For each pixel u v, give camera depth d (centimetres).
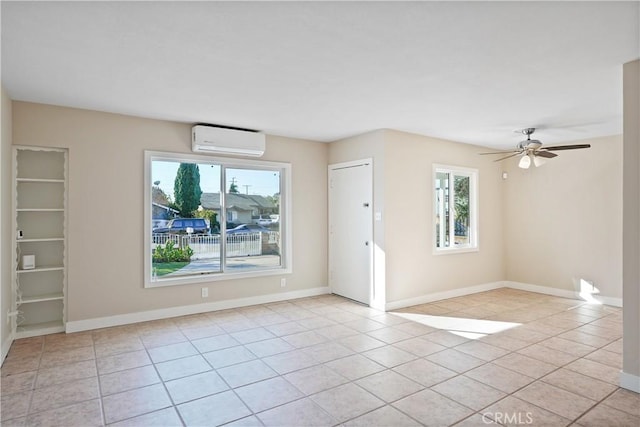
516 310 502
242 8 209
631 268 277
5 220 340
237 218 522
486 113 423
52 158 409
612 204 539
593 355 343
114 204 424
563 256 589
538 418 238
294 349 357
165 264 466
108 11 212
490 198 643
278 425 231
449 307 516
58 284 415
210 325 430
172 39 247
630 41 249
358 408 250
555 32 237
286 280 555
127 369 311
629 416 241
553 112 417
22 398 264
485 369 312
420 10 212
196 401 260
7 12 212
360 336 395
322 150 590
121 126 428
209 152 482
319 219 588
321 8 209
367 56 273
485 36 243
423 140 540
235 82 326
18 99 369
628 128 280
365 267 528
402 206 515
